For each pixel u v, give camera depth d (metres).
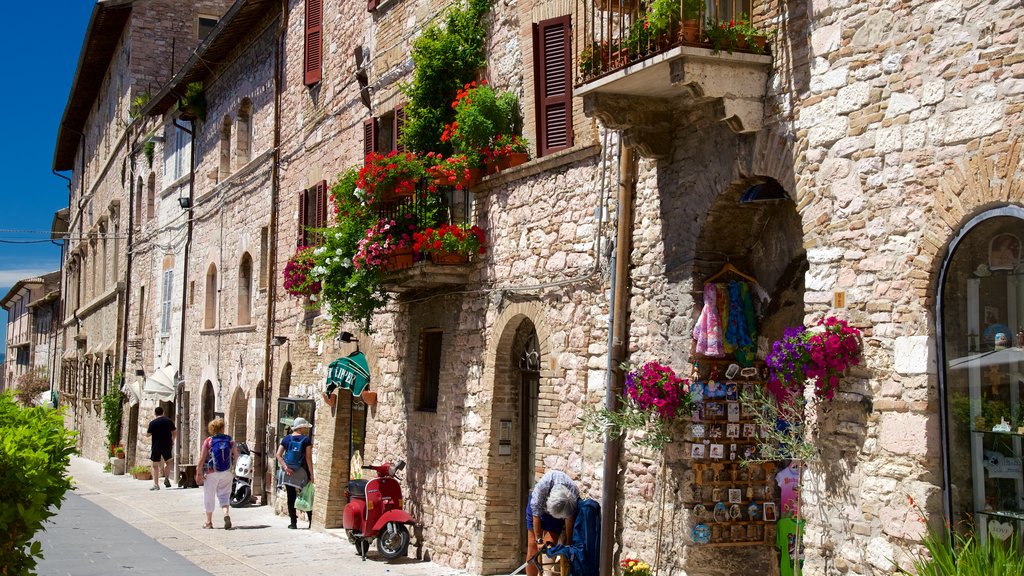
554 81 11.55
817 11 7.68
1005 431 6.33
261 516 18.47
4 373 79.31
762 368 9.07
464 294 13.00
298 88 19.70
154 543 14.22
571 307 10.84
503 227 12.27
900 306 6.89
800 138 7.79
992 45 6.36
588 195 10.70
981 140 6.39
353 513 13.58
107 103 41.34
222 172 24.84
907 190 6.88
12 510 6.04
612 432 9.78
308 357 18.27
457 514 12.68
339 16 17.67
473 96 12.27
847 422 7.24
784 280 8.81
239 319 22.89
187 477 24.58
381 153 14.54
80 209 47.94
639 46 8.34
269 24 21.58
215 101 25.78
